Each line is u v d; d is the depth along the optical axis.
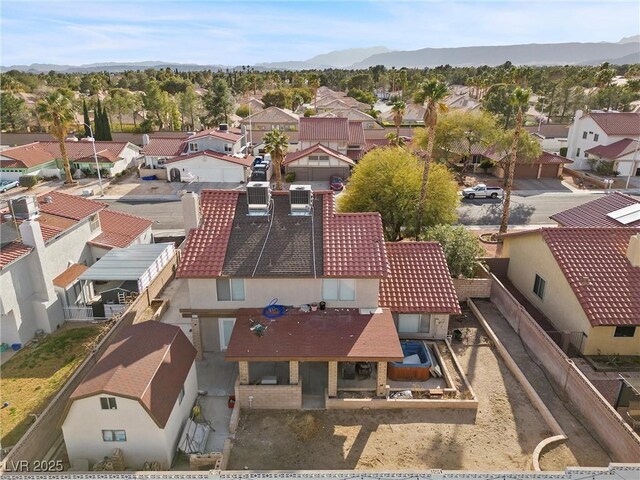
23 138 85.00
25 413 20.58
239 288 23.00
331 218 25.19
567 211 34.91
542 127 90.12
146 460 17.08
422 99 33.12
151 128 88.75
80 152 65.94
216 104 93.44
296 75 195.12
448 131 58.56
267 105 118.00
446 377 21.92
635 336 23.52
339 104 101.06
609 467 14.30
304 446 18.05
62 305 28.92
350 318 22.28
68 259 31.12
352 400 20.02
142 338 19.81
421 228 36.41
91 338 26.97
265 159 67.38
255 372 22.33
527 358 23.80
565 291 25.41
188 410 19.70
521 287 31.02
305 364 23.17
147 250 32.78
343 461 17.30
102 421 16.55
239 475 14.41
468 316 28.05
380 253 23.34
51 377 23.36
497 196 54.97
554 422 18.72
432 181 37.41
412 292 24.69
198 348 23.48
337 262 22.78
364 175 38.16
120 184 62.47
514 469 16.86
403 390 20.97
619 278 24.42
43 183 62.78
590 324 22.75
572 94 97.19
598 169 64.94
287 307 23.00
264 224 24.86
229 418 19.80
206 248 23.44
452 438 18.42
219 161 62.28
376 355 19.64
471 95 134.25
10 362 24.92
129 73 181.38
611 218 31.03
